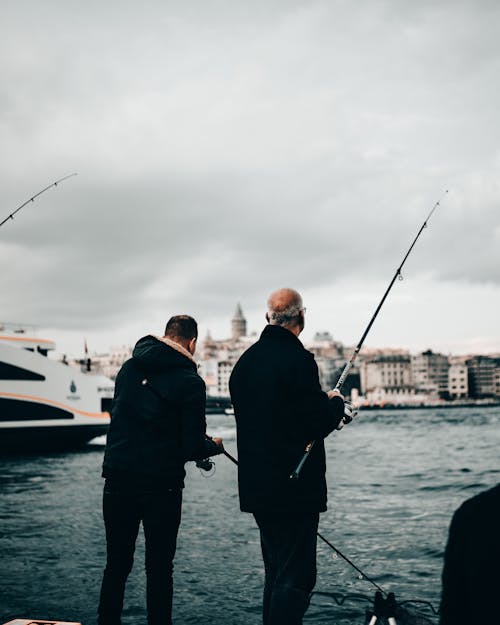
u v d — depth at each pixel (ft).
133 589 19.56
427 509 38.47
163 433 11.13
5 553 25.03
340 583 21.02
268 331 11.04
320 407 10.12
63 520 33.99
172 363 11.38
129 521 11.23
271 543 10.41
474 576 4.71
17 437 88.94
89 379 97.55
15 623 11.63
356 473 66.69
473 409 654.53
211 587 20.20
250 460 10.43
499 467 72.69
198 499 43.55
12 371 89.35
